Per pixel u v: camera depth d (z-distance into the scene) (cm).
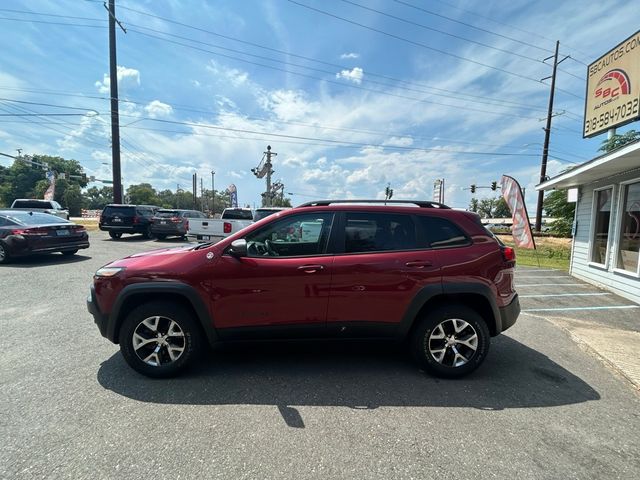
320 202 402
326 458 250
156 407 310
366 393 342
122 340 361
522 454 258
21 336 471
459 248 385
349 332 375
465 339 380
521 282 1003
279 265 365
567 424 298
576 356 451
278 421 293
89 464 238
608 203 927
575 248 1100
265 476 231
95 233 2148
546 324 589
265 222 383
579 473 240
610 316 650
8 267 973
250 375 375
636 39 1119
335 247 379
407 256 376
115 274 364
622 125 1195
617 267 854
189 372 379
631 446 271
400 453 256
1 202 8675
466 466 244
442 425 292
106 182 4319
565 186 1124
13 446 254
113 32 2152
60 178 8250
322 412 308
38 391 333
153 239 1888
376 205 396
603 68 1277
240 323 366
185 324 362
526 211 1575
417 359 385
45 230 1031
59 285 763
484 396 342
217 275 360
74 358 407
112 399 322
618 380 383
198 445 260
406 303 372
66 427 278
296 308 367
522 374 394
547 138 2895
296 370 388
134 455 248
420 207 398
